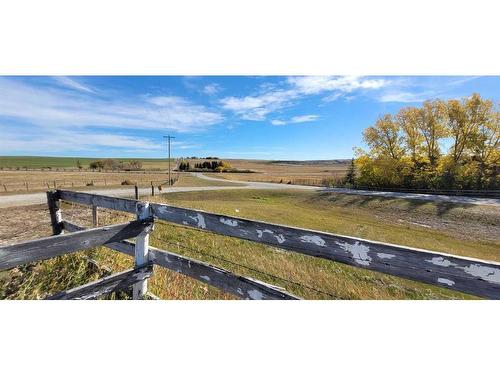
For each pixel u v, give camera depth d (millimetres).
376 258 1731
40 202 14781
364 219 21641
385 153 38375
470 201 25078
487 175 30672
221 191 33531
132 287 2957
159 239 5727
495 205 22625
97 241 2391
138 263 2818
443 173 32906
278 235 2072
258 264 5523
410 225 19516
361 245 1777
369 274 5777
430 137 35688
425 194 32125
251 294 2186
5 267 1926
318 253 1920
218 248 6199
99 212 7320
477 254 12789
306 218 17375
